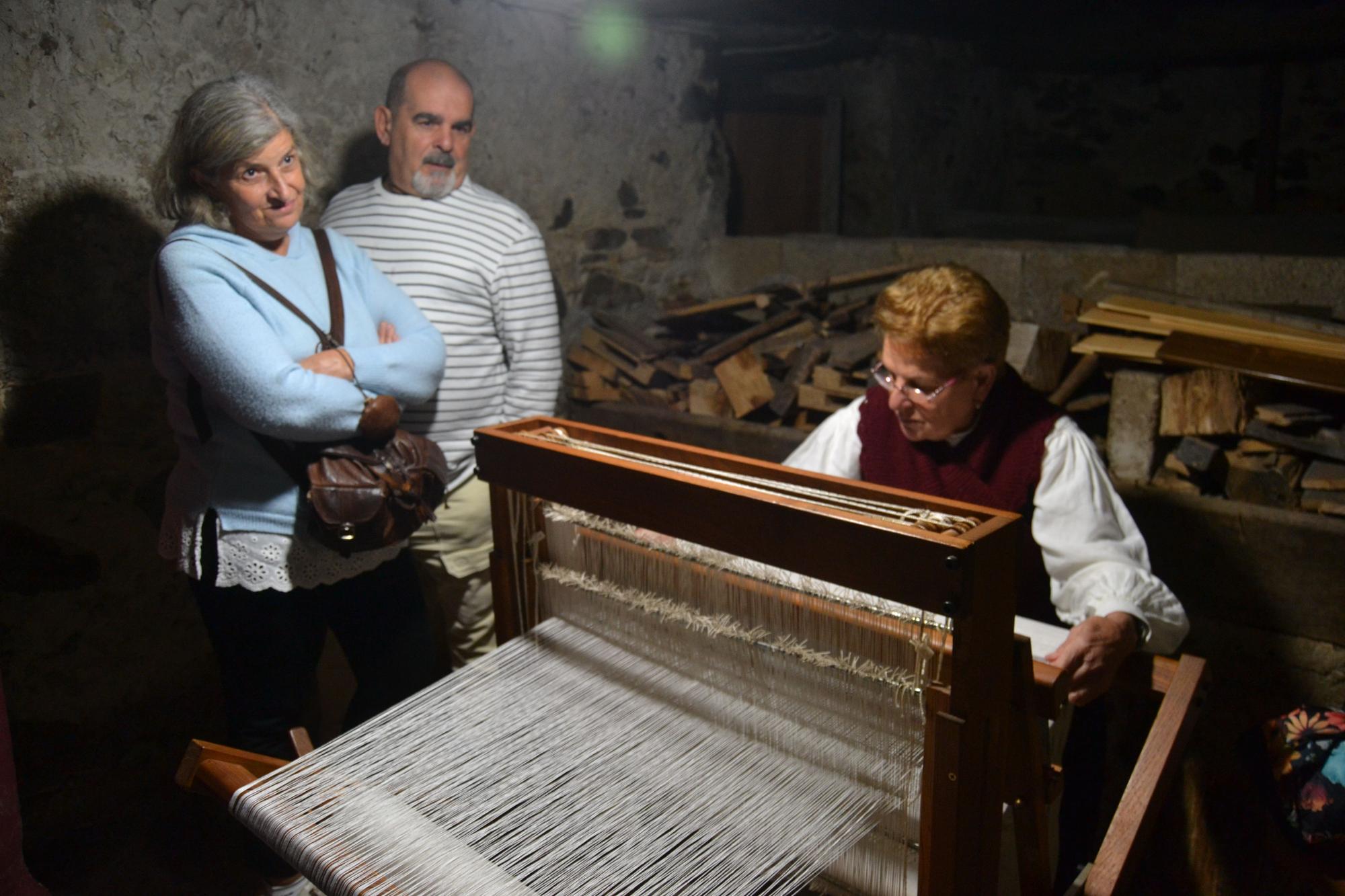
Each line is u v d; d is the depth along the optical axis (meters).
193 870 2.16
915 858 1.17
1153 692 1.48
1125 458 2.33
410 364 1.82
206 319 1.58
